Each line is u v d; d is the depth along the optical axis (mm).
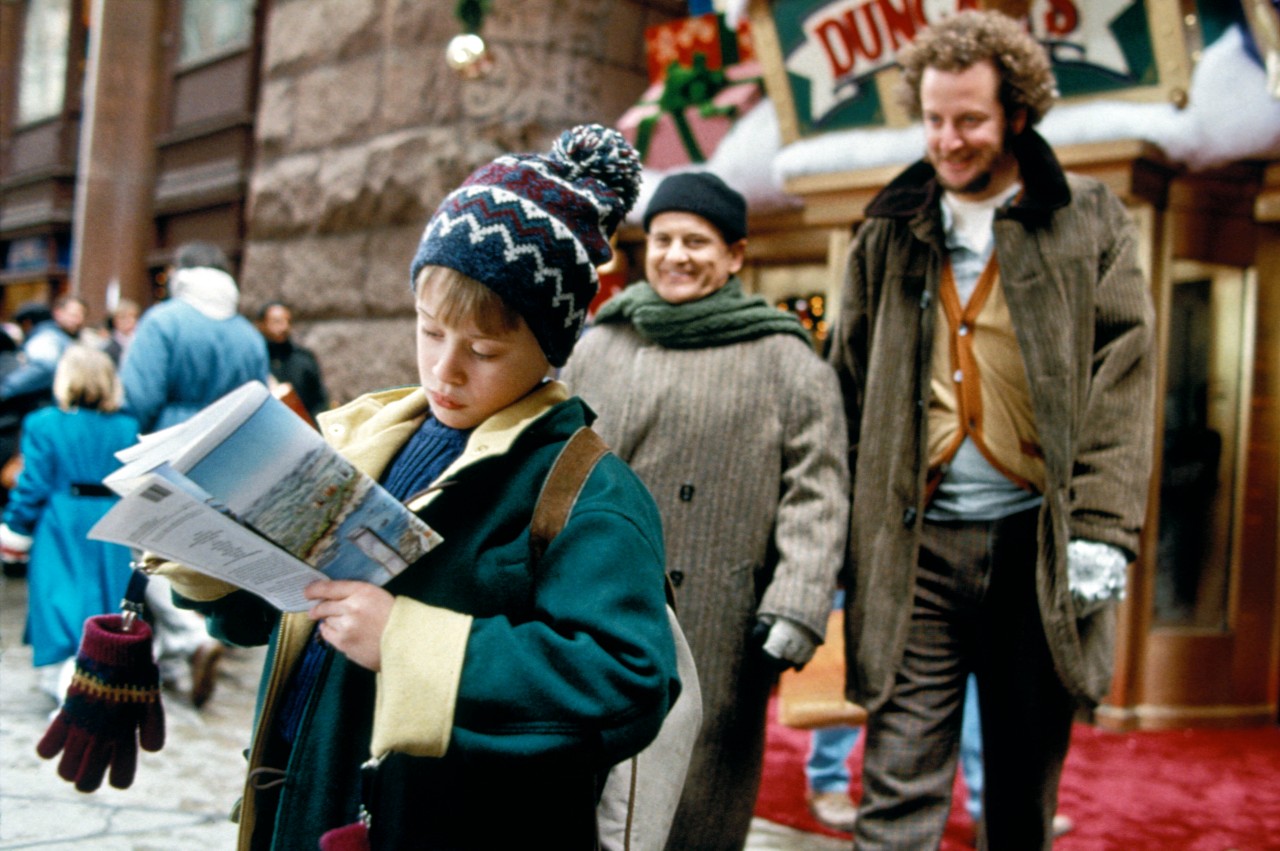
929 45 2314
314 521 1020
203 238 9312
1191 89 3818
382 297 6219
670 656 1099
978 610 2342
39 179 12477
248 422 940
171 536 990
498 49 5785
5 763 3199
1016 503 2316
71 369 3812
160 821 2885
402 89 6184
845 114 4547
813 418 2291
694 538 2270
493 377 1176
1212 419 4453
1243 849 3127
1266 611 4520
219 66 9227
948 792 2328
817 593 2156
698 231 2377
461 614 1107
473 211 1143
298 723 1221
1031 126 2332
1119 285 2277
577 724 1031
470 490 1169
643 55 6188
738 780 2260
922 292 2387
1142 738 4195
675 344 2373
